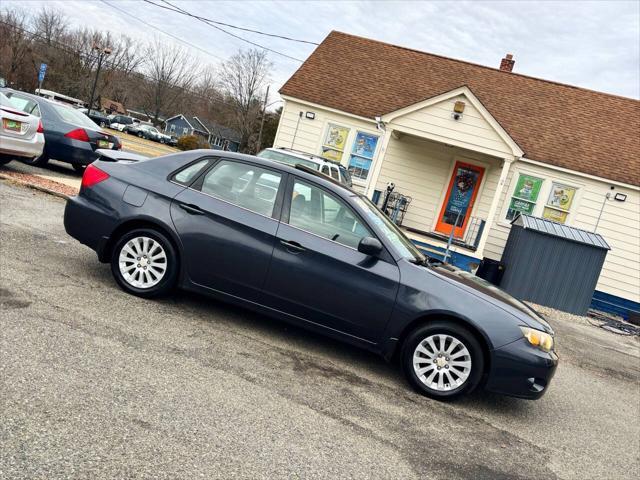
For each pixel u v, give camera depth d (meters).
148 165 5.03
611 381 6.86
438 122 13.16
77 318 4.16
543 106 16.28
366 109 15.87
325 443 3.24
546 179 14.72
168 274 4.84
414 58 17.95
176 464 2.65
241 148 66.81
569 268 11.47
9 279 4.61
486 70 17.59
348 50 18.05
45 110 10.68
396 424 3.77
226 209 4.75
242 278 4.70
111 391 3.21
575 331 9.95
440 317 4.45
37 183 8.98
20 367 3.24
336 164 12.64
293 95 16.05
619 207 14.38
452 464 3.39
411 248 5.15
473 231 15.20
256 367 4.11
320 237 4.63
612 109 16.39
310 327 4.69
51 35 79.56
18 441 2.55
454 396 4.39
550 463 3.78
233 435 3.06
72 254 5.80
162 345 4.06
